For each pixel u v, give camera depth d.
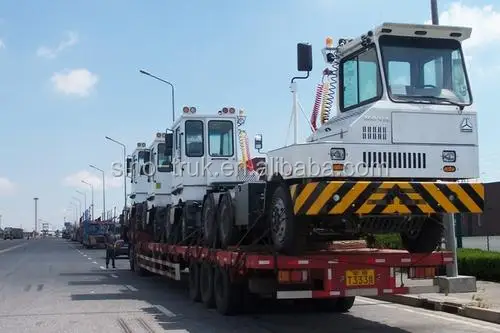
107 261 27.08
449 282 9.49
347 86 9.88
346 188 8.57
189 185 14.93
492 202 39.91
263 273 10.05
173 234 16.03
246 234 11.05
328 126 9.97
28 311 12.42
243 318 11.27
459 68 9.42
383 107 8.94
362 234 10.27
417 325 10.43
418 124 9.00
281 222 9.55
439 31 9.26
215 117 15.27
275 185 10.02
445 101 9.22
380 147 8.88
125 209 27.22
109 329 10.20
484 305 11.55
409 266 9.39
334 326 10.37
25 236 170.50
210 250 12.20
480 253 16.48
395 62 9.19
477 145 9.16
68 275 22.31
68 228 137.75
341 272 9.12
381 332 9.75
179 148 15.40
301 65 9.77
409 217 9.57
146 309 12.62
